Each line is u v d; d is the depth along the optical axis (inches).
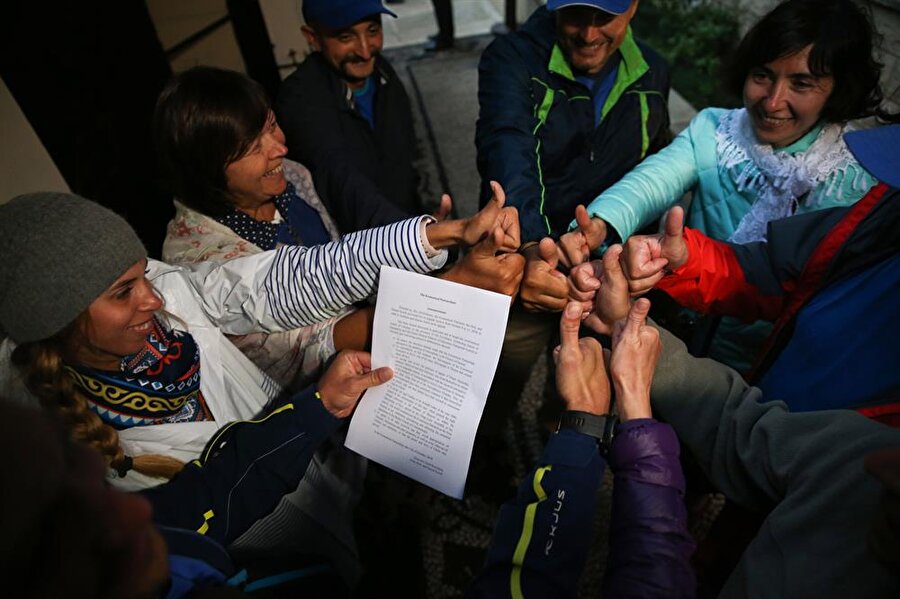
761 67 47.2
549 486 29.4
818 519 24.0
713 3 153.6
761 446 30.1
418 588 67.2
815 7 43.3
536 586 26.9
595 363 34.5
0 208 27.7
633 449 28.3
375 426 39.8
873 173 29.5
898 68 82.4
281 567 38.7
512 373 67.7
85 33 92.1
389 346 38.8
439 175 146.8
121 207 104.4
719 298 43.3
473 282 40.5
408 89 188.2
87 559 12.9
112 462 33.8
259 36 126.6
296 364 46.6
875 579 21.0
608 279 39.2
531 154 58.4
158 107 44.8
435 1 200.4
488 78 63.8
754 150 51.1
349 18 64.1
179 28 121.6
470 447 36.5
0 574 11.8
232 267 42.3
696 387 35.4
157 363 36.4
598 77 63.6
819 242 38.5
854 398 32.9
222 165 45.1
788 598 23.1
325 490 48.7
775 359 40.8
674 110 141.2
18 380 32.6
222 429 37.9
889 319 32.6
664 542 25.8
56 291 27.1
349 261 40.1
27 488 12.1
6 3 72.8
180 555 24.5
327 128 69.1
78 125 89.7
